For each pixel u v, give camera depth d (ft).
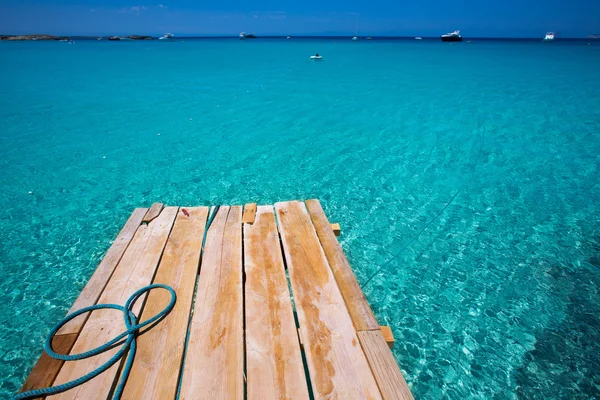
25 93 66.23
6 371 14.34
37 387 11.00
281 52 190.90
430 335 15.94
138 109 54.85
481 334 15.94
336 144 39.32
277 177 31.32
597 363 14.52
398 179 30.83
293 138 41.34
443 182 30.30
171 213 21.20
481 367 14.48
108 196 28.25
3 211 25.88
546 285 18.70
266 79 85.10
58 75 90.79
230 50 212.43
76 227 24.17
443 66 114.01
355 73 96.84
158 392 10.89
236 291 14.99
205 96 64.69
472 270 19.90
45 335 15.96
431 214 25.53
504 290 18.43
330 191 28.89
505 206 26.48
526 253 21.29
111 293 14.93
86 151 37.29
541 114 50.96
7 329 16.17
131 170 32.83
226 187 29.63
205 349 12.25
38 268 20.17
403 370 14.39
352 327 13.26
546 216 25.13
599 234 22.97
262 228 19.75
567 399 13.25
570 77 85.92
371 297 18.08
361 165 33.71
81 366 11.67
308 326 13.30
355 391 11.02
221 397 10.72
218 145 39.11
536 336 15.79
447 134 42.45
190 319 14.30
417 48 231.09
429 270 19.94
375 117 50.16
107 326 13.24
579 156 35.37
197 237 18.93
